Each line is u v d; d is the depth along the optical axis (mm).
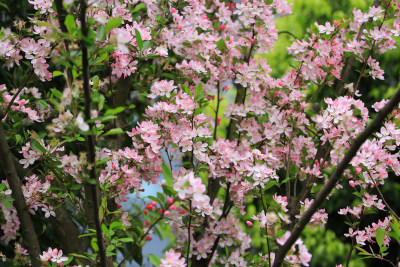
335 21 2760
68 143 3045
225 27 3045
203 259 2662
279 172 4789
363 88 5305
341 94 2816
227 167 2379
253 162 2381
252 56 2850
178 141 2328
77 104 1494
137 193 2240
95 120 1415
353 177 2455
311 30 2734
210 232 2639
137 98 3582
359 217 2348
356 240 2297
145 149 2275
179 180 1531
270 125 2607
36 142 2076
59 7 1850
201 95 2328
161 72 2699
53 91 1425
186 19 2750
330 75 2740
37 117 2492
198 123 2410
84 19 1383
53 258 2080
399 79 5094
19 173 2623
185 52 2668
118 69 2301
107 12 2338
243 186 2404
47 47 2246
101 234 1682
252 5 2639
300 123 2582
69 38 1404
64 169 2223
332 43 2797
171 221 2553
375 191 5086
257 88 2600
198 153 2311
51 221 2645
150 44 2295
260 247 5012
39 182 2328
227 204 2684
